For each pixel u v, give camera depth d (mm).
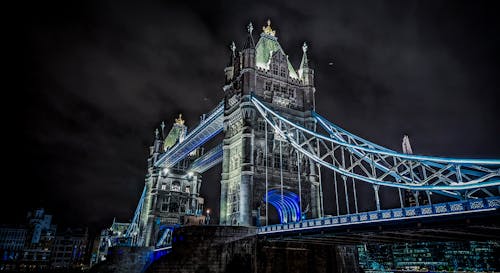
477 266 134750
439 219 23891
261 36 66312
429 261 147250
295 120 58594
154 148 102562
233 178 54438
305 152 45625
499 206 20906
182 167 97812
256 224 48938
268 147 54500
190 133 76812
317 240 37375
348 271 43844
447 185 27234
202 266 37188
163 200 91438
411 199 91375
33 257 167500
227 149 57719
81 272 140875
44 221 187375
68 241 183000
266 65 61781
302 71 64188
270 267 39000
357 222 29219
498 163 24328
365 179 35469
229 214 53000
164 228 86250
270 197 53750
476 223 22078
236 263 37875
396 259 156375
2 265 152250
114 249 64938
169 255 38688
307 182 55188
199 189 97688
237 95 58469
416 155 30688
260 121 55938
